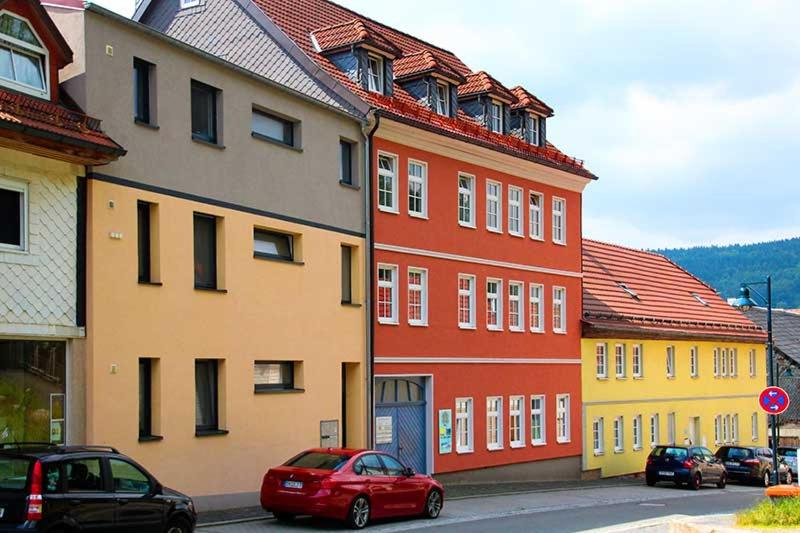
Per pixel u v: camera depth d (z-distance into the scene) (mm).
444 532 20031
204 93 22859
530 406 36344
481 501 28188
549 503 28516
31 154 17875
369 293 28266
